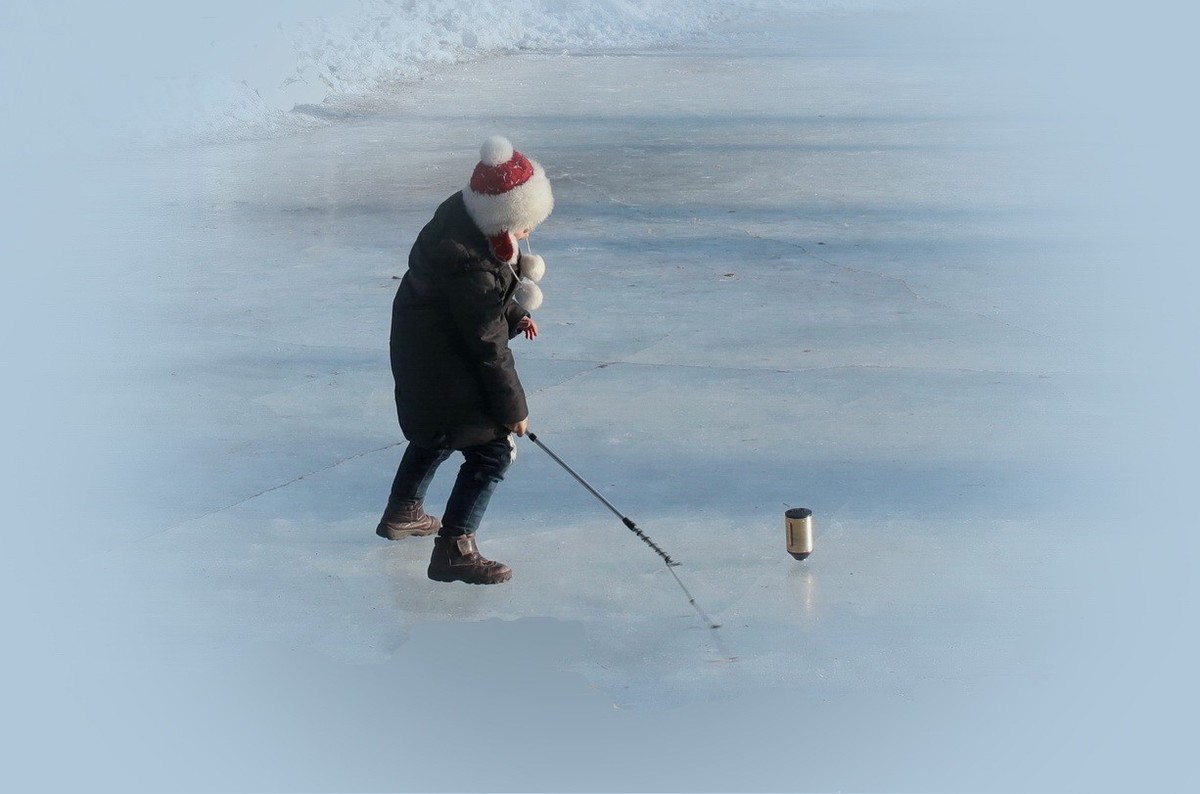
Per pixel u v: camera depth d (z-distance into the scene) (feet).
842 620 31.45
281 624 32.04
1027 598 32.45
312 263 65.57
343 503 38.83
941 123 105.40
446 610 32.45
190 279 63.31
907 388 46.57
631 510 37.60
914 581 33.22
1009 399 45.55
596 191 80.28
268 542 36.45
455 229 31.12
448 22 146.41
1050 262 64.08
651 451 41.60
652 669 29.60
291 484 40.29
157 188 82.89
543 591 33.19
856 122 105.50
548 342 52.29
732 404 45.37
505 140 30.78
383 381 48.91
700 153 92.12
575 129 101.55
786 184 82.17
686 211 75.05
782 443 42.01
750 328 53.72
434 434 32.60
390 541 36.29
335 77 116.47
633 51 149.59
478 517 33.53
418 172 86.17
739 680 29.09
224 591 33.76
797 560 34.22
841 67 139.44
